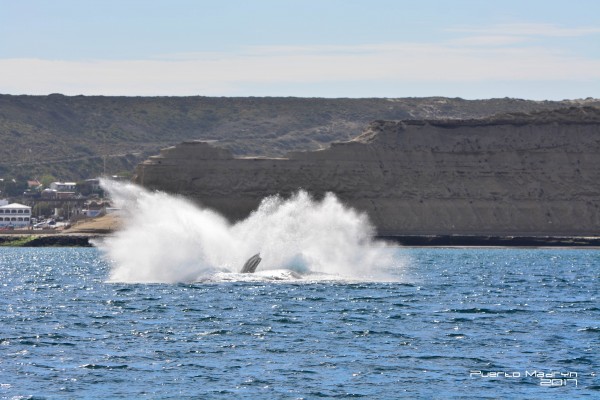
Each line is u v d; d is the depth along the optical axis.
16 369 190.62
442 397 171.38
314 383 180.50
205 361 199.62
